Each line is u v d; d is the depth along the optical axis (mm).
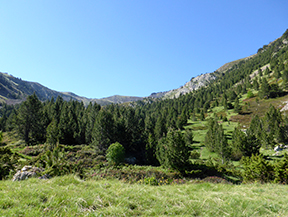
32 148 49656
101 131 56438
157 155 44219
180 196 8328
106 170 23281
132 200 7102
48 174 12320
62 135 60031
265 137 50812
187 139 64750
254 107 102062
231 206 7207
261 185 14141
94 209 6035
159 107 183125
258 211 6797
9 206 5395
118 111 100688
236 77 190250
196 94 196750
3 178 14961
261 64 190125
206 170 27875
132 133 74062
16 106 181125
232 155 48312
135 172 23109
